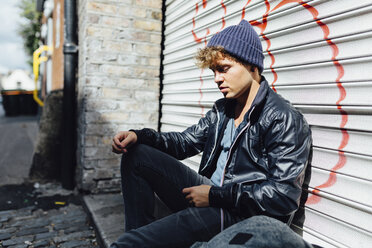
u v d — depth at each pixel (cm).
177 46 312
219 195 127
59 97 426
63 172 372
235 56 136
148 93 344
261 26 187
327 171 142
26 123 1227
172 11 322
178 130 309
